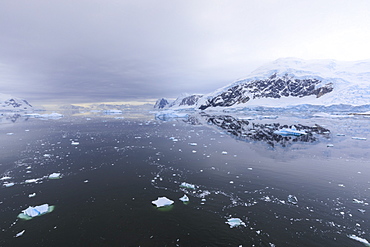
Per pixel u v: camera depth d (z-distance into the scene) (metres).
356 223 10.38
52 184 15.09
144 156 22.80
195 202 12.51
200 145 28.83
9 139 32.72
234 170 18.25
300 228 9.98
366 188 14.43
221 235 9.44
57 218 10.82
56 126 52.56
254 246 8.70
